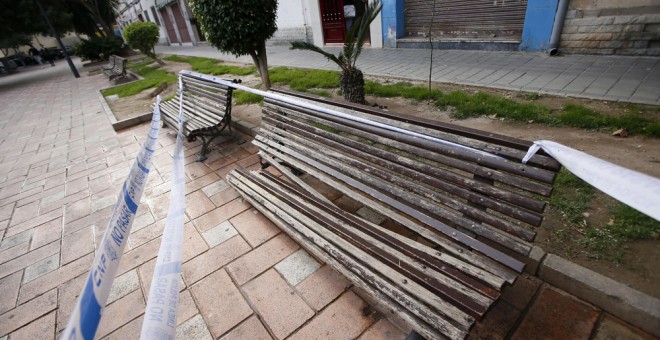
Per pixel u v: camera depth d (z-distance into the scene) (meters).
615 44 5.49
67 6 22.84
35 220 3.60
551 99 4.30
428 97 4.78
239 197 3.37
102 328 2.15
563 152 1.29
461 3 7.63
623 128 3.23
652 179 1.03
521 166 1.44
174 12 22.89
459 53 7.55
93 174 4.56
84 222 3.45
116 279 2.54
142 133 5.95
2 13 18.66
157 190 3.74
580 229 2.21
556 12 5.94
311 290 2.18
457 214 1.73
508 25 7.04
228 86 3.90
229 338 1.94
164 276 1.47
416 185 1.91
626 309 1.66
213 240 2.78
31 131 7.64
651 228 2.10
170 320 1.26
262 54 5.41
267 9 4.92
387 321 1.90
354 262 1.86
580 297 1.83
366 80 6.46
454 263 1.65
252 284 2.29
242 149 4.47
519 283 1.97
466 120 4.13
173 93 8.28
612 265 1.92
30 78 21.66
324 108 2.50
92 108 8.91
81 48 21.30
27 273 2.79
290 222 2.37
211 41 5.12
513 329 1.74
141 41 13.69
